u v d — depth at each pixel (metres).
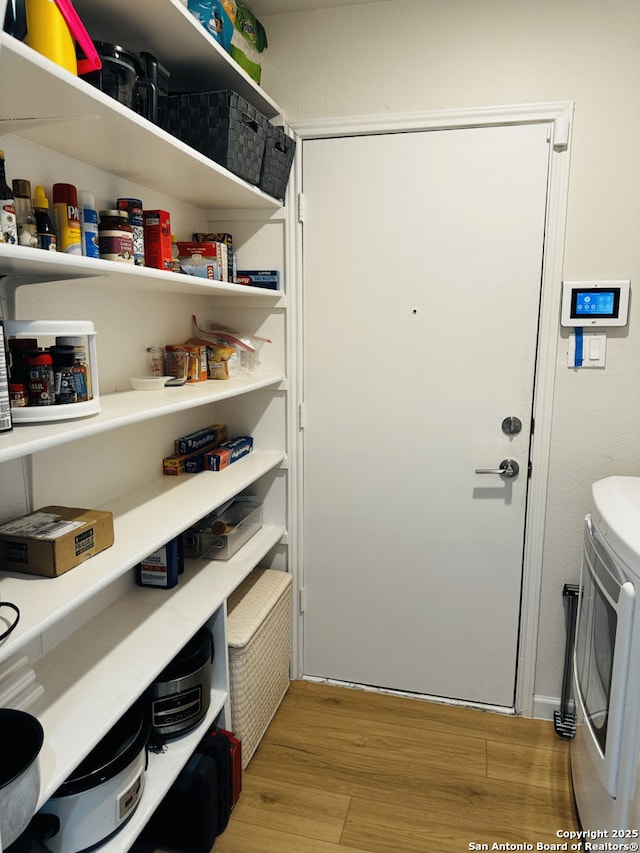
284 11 2.12
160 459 2.03
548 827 1.77
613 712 1.37
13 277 1.30
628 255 1.96
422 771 1.99
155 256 1.63
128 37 1.51
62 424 1.14
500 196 2.04
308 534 2.42
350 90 2.11
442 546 2.28
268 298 2.29
